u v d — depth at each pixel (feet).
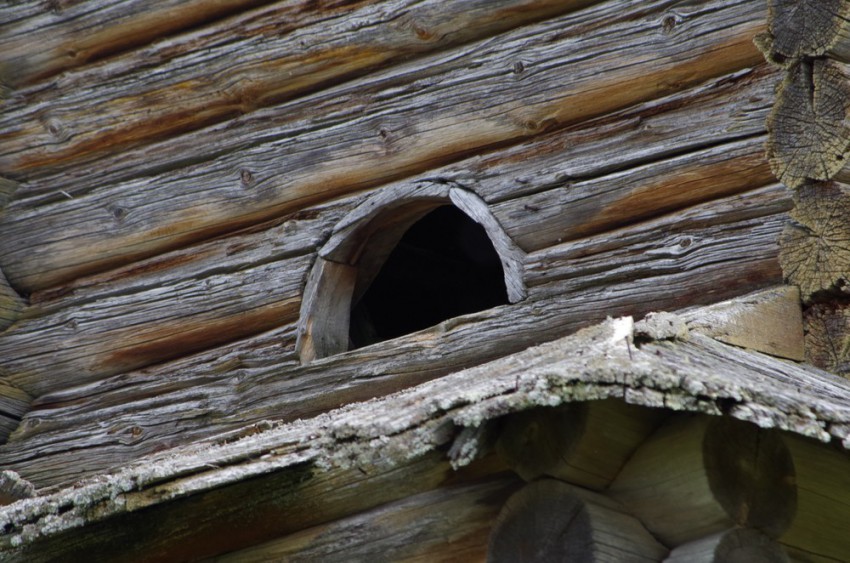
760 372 51.13
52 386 76.79
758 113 60.44
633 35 63.67
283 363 70.59
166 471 50.85
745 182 60.49
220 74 73.51
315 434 50.75
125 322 75.10
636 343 49.26
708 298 60.34
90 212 76.28
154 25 75.56
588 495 49.11
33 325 77.20
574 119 64.85
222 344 73.10
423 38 68.80
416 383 66.44
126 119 75.72
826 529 51.03
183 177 74.18
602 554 48.03
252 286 72.02
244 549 56.59
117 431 74.28
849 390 54.03
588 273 63.00
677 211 61.87
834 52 57.82
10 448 76.38
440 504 52.85
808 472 50.90
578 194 63.93
